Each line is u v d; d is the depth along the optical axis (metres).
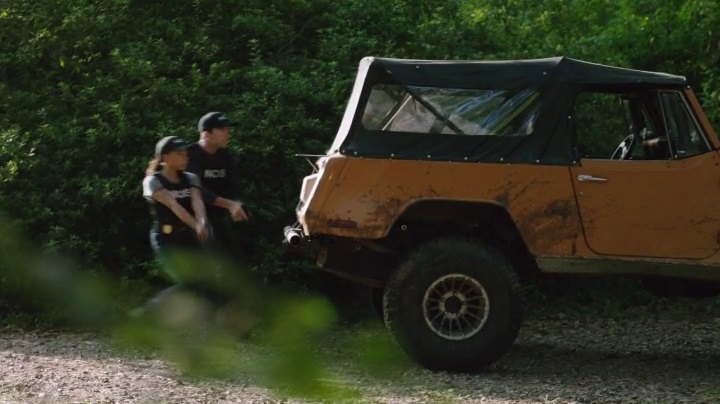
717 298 12.81
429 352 8.52
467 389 8.00
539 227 8.57
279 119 11.91
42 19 12.72
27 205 11.16
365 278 9.19
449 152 8.62
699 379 8.84
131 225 11.56
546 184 8.57
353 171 8.56
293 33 13.12
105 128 11.72
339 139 8.95
